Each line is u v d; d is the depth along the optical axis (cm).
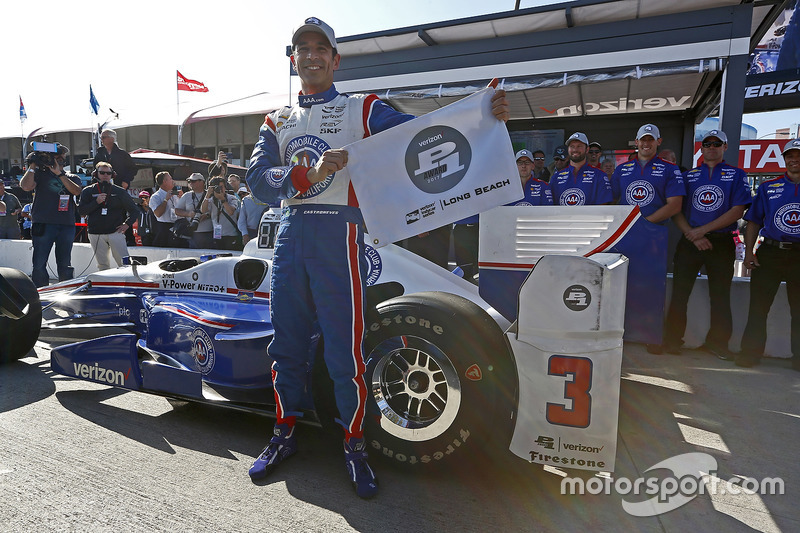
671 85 660
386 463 218
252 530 173
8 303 344
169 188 738
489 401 200
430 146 196
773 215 388
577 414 198
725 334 409
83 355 296
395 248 287
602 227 264
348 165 195
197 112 1717
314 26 201
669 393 327
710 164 411
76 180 645
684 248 420
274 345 215
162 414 278
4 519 176
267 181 200
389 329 213
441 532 175
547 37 625
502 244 279
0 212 959
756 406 305
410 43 679
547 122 846
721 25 557
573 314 196
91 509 183
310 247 200
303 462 225
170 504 188
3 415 271
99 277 357
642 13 574
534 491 204
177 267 352
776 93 1191
